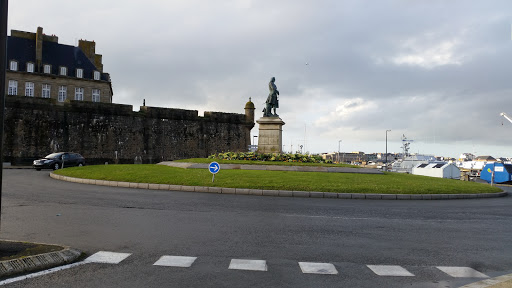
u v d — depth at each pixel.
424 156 76.12
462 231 8.99
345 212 11.38
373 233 8.42
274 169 24.08
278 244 7.12
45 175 22.84
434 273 5.68
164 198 13.16
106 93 59.62
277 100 30.03
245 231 8.13
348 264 6.00
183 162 26.84
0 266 4.86
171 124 46.16
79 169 23.39
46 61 55.59
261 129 29.44
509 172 33.94
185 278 5.08
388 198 15.95
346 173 23.80
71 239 6.93
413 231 8.80
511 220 10.96
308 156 29.11
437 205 14.29
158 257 6.00
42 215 9.23
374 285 5.09
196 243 6.96
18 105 37.81
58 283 4.73
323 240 7.57
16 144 37.50
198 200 12.91
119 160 42.44
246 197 14.30
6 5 5.38
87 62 60.03
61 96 55.75
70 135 40.09
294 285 4.97
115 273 5.19
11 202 11.30
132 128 43.56
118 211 10.12
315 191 15.83
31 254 5.43
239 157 27.97
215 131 49.22
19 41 55.09
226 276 5.22
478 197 18.50
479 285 4.98
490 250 7.18
